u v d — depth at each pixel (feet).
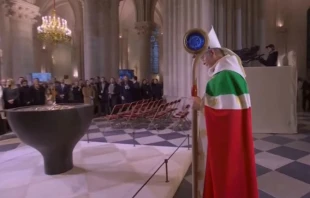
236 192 5.62
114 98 34.27
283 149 16.88
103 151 16.33
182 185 11.75
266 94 22.27
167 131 24.29
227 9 31.78
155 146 17.47
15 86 25.59
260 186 11.18
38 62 83.92
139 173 12.26
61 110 11.20
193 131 6.61
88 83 35.70
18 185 11.19
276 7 42.39
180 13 29.68
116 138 21.50
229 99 5.54
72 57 82.84
